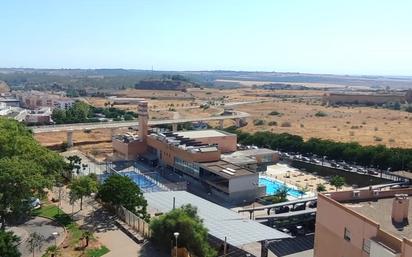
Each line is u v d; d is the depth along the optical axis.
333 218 55.66
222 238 70.50
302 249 82.06
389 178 134.62
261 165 150.38
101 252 69.69
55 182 89.12
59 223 82.25
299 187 128.88
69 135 175.62
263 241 71.56
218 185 115.38
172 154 137.12
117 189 85.69
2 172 70.25
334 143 159.62
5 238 56.19
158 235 71.75
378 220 54.16
